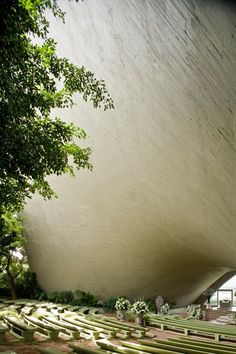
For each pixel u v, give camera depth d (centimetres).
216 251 1180
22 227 1767
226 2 582
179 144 909
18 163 572
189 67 741
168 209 1141
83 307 1543
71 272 1752
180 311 1636
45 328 820
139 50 862
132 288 1608
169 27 738
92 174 1335
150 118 951
